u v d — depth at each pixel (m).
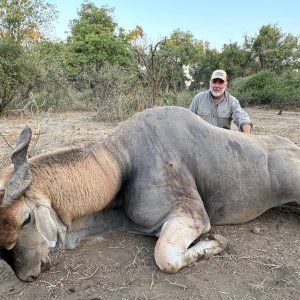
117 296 2.67
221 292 2.70
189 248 3.10
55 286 2.77
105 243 3.37
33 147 4.94
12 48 13.44
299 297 2.65
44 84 15.20
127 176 3.45
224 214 3.69
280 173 3.76
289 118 13.09
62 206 3.01
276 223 3.81
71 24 27.41
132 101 11.32
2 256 2.69
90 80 15.32
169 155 3.47
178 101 13.19
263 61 31.14
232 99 5.48
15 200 2.61
